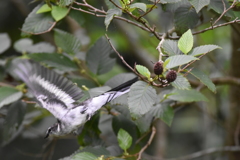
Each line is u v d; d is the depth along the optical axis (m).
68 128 5.28
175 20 6.82
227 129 11.02
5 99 7.74
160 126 12.16
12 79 10.10
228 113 12.07
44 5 7.53
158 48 5.89
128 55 13.41
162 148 11.89
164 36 6.62
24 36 7.62
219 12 6.35
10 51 13.63
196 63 9.48
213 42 12.75
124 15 8.30
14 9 13.74
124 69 13.45
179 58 5.13
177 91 7.31
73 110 5.32
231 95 11.20
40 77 5.57
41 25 7.62
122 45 13.65
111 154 7.26
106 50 8.27
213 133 12.54
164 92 7.57
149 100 5.37
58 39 8.20
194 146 13.79
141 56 13.12
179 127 14.06
